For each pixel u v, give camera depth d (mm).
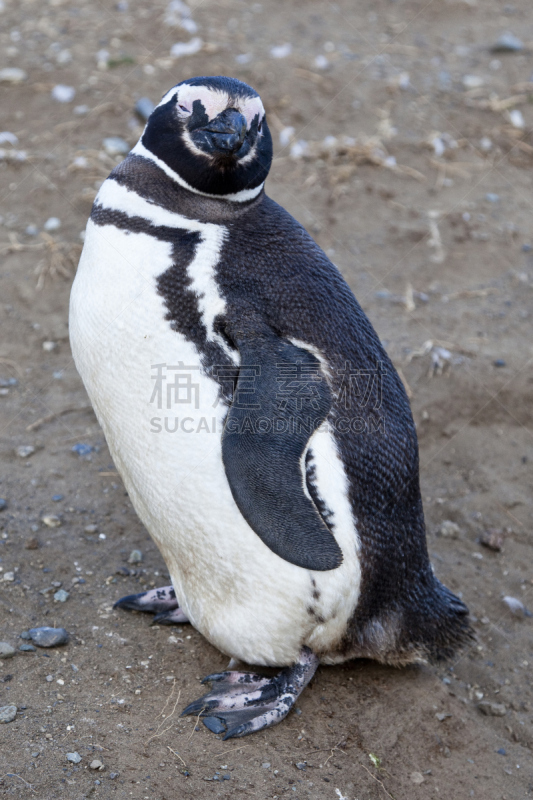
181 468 2939
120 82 8180
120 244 3020
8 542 3957
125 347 2939
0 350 5547
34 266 6125
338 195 7266
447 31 10477
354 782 2920
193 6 10062
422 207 7340
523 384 5594
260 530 2727
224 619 3182
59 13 9586
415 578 3336
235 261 3008
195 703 3066
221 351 2910
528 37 10383
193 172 3053
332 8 10719
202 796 2730
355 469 3033
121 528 4215
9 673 3152
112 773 2754
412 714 3273
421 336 5973
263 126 3188
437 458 5199
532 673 3805
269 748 2992
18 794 2613
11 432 4883
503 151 8211
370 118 8352
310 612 3035
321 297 3074
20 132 7441
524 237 7137
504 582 4355
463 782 3064
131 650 3387
